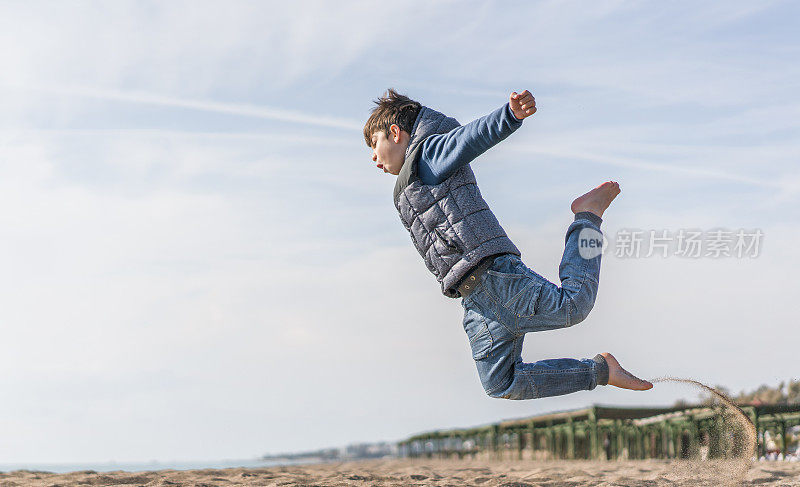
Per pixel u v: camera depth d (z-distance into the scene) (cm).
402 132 259
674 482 473
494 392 261
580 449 1622
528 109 225
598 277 250
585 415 1476
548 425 1778
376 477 566
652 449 1356
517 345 256
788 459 881
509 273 244
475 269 246
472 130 236
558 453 1720
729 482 459
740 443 488
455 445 2355
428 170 249
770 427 925
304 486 484
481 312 251
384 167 269
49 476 554
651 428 1347
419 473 686
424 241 255
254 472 657
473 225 245
